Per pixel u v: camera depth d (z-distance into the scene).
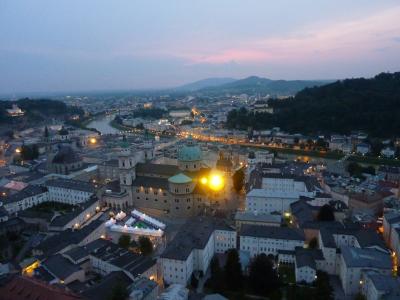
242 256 187.88
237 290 165.00
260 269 162.50
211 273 179.25
